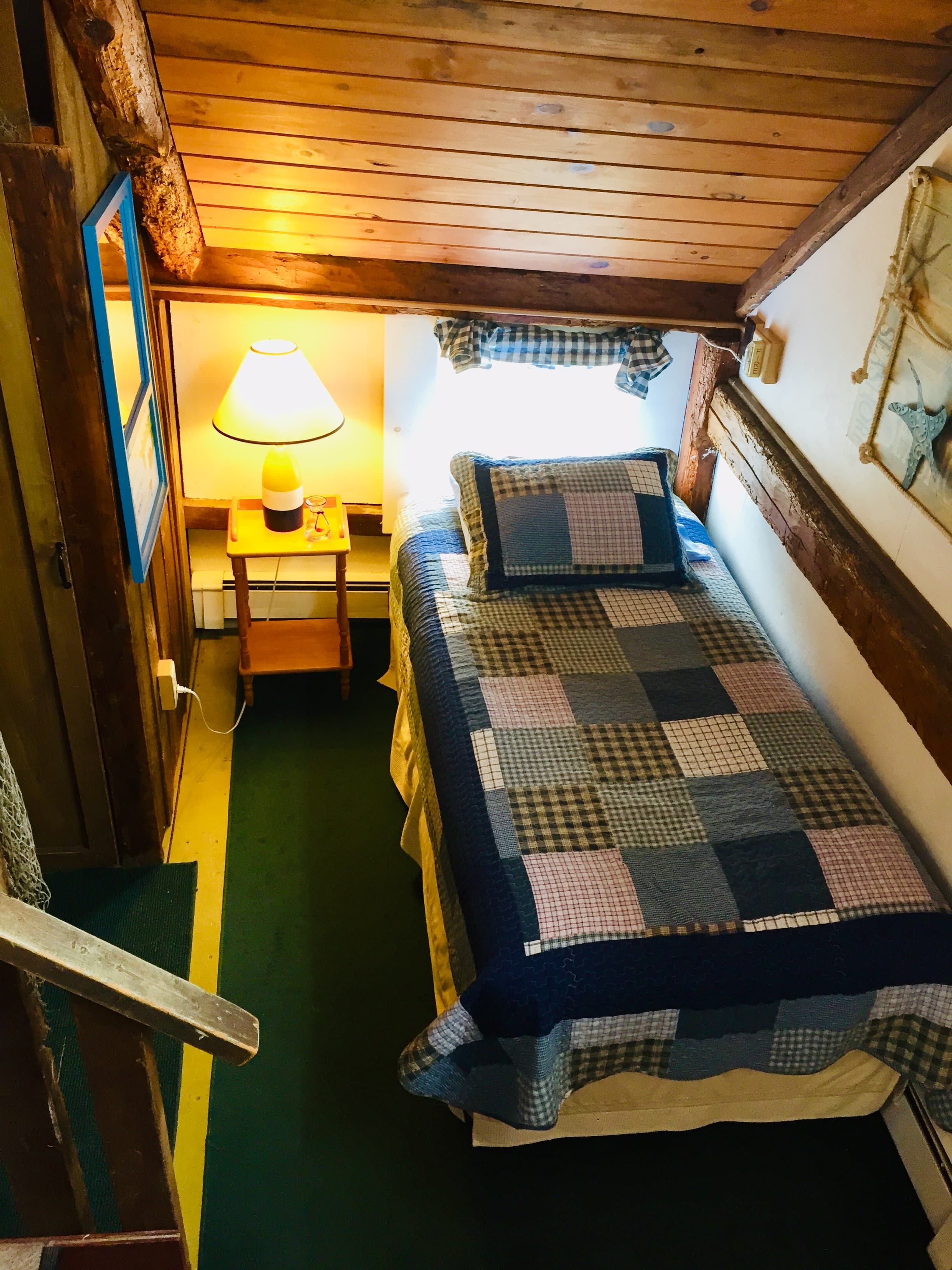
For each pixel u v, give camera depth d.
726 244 2.74
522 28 1.96
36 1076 1.01
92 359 1.87
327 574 3.40
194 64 2.07
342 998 2.27
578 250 2.79
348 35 1.99
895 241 2.29
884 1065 2.01
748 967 1.81
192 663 3.26
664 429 3.32
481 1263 1.83
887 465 2.29
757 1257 1.87
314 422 2.79
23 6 1.64
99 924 2.38
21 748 2.29
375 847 2.66
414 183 2.47
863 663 2.41
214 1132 2.00
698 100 2.16
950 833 2.06
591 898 1.87
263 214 2.62
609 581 2.73
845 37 2.00
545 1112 1.78
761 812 2.08
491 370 3.16
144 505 2.26
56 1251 1.14
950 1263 1.84
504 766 2.14
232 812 2.74
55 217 1.74
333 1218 1.88
